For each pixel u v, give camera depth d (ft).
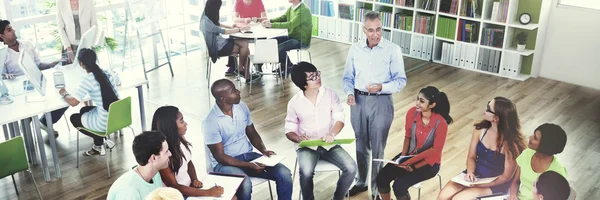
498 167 13.03
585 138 18.63
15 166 14.96
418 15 25.38
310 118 14.57
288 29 19.90
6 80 17.06
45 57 21.94
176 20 20.42
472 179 13.53
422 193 15.70
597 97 22.39
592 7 22.90
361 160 15.49
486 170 13.26
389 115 14.64
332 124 14.73
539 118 20.29
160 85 21.97
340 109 14.67
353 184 16.16
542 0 23.32
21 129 17.49
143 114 18.97
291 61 20.71
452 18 25.70
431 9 25.29
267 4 19.10
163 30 21.02
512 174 12.90
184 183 13.15
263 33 19.42
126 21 22.40
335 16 21.97
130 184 11.18
